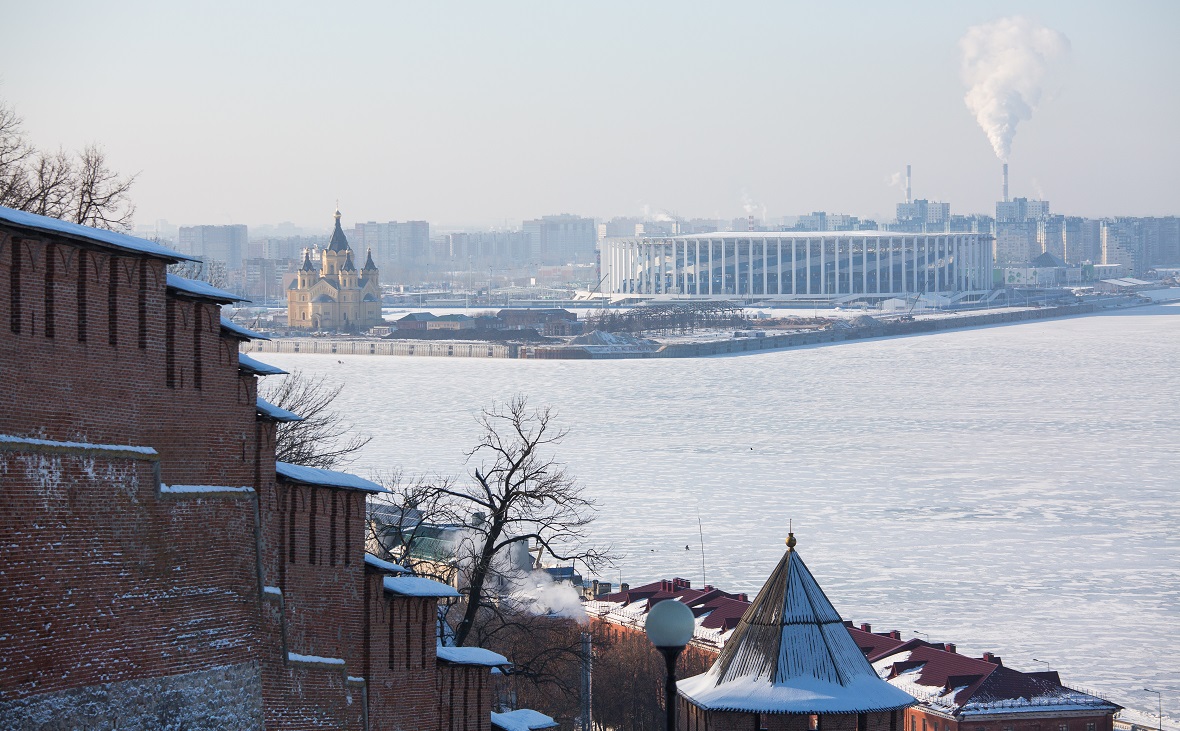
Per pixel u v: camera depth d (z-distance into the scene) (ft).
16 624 138.31
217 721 161.68
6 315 138.41
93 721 145.89
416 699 191.52
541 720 216.54
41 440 142.10
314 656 177.47
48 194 266.57
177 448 158.92
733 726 225.97
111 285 151.02
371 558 189.57
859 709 224.33
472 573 290.97
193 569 159.74
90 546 146.82
